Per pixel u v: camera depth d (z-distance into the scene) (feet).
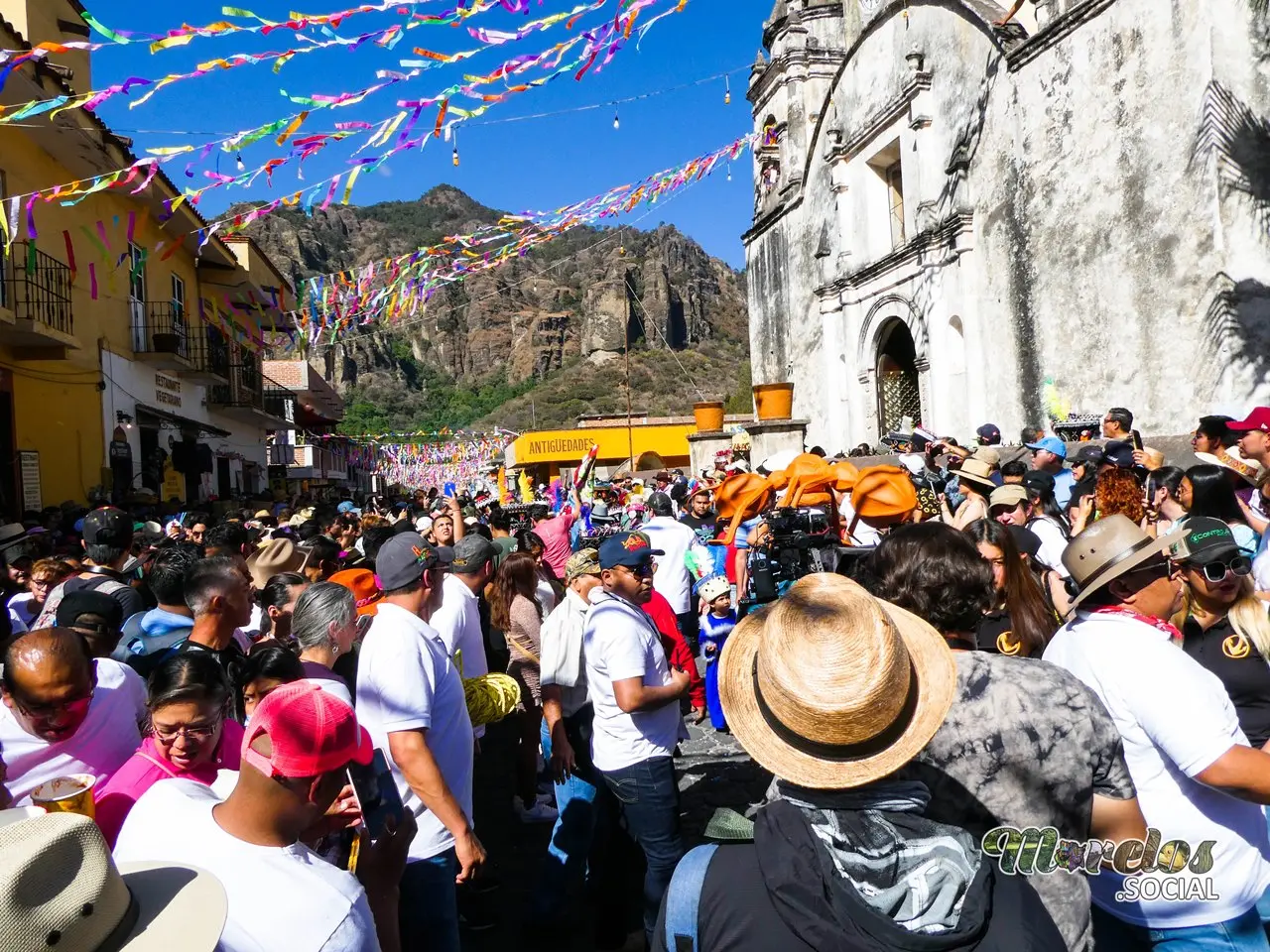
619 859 13.85
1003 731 6.66
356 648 14.82
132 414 53.67
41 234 42.22
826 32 70.38
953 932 5.07
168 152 21.95
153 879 5.46
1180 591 8.80
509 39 22.12
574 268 454.81
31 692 9.47
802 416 67.77
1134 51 37.50
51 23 46.55
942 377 49.98
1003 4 49.16
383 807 7.41
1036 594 11.55
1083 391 40.50
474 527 28.48
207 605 12.19
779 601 5.99
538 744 18.95
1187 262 35.27
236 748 10.36
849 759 5.43
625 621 12.76
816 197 64.90
